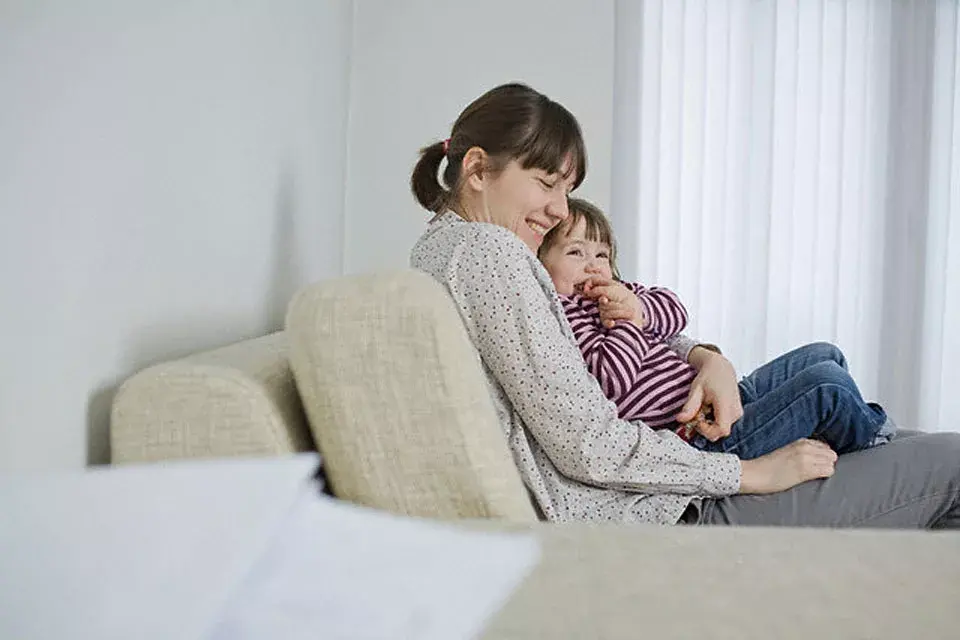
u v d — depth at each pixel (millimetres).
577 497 1354
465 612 462
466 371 1003
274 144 1739
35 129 729
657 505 1391
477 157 1591
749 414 1626
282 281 1857
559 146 1588
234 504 463
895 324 3367
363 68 2916
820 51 3309
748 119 3256
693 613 492
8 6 674
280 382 1031
